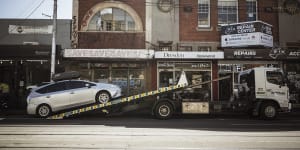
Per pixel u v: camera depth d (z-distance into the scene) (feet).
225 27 65.51
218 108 46.01
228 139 27.04
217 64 65.77
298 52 62.75
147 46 66.85
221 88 65.51
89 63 65.16
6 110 57.21
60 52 60.75
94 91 45.96
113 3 67.67
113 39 66.95
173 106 45.29
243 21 68.69
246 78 48.14
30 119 44.47
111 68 65.46
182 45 67.15
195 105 45.75
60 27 66.54
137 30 67.15
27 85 63.46
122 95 47.42
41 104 45.52
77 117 48.32
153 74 65.36
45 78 64.13
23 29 66.44
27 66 64.03
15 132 31.01
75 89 46.16
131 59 63.82
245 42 62.44
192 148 22.94
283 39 68.49
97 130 32.71
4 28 66.28
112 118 46.83
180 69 65.67
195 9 68.54
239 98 49.47
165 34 67.41
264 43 62.08
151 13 67.62
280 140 26.63
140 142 25.43
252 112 47.03
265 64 66.23
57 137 27.99
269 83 45.27
